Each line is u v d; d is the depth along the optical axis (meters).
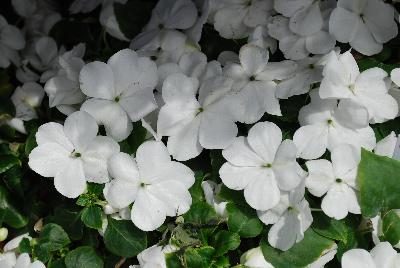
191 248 0.34
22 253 0.37
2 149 0.40
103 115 0.35
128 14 0.44
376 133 0.35
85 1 0.46
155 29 0.41
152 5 0.44
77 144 0.35
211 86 0.35
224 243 0.34
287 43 0.38
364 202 0.33
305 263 0.34
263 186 0.34
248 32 0.40
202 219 0.35
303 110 0.34
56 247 0.37
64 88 0.39
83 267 0.36
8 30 0.47
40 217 0.40
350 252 0.33
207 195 0.35
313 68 0.36
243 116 0.35
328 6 0.38
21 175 0.39
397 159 0.35
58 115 0.42
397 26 0.38
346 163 0.33
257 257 0.34
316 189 0.34
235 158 0.34
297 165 0.33
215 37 0.41
